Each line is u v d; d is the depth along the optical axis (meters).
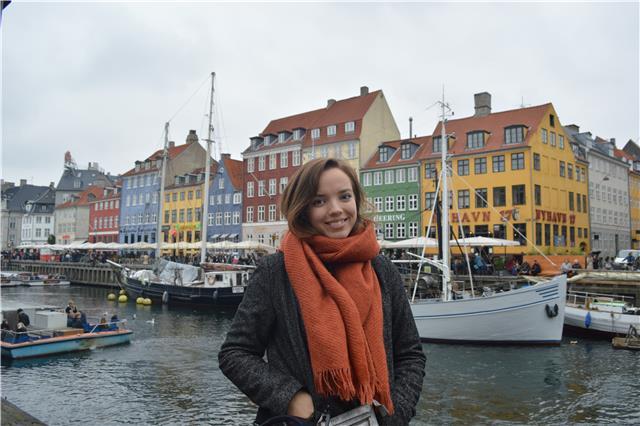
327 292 1.58
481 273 30.61
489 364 15.41
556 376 14.01
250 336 1.67
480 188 42.31
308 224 1.74
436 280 24.52
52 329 17.53
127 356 16.67
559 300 17.69
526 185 40.16
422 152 46.19
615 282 25.23
